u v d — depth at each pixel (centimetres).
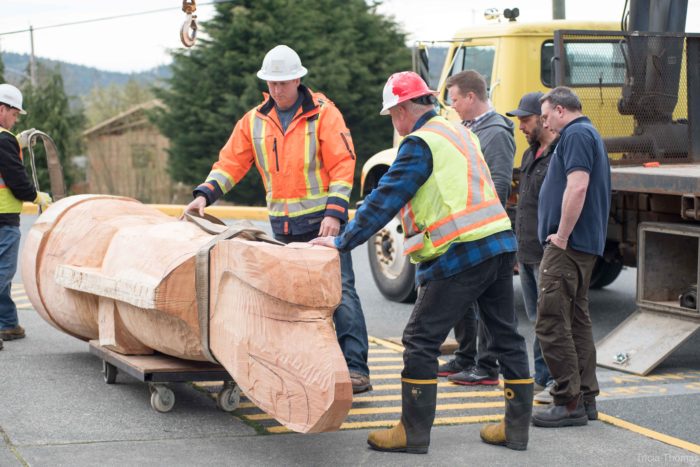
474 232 674
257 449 697
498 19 1385
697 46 1213
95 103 7794
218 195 859
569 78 1251
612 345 1027
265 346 641
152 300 706
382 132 4334
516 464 680
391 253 1353
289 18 4156
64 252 880
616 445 727
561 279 766
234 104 4081
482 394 871
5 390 831
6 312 1025
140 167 5016
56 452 672
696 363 1045
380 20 4456
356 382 833
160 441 706
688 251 1055
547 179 796
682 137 1233
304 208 852
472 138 709
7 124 998
